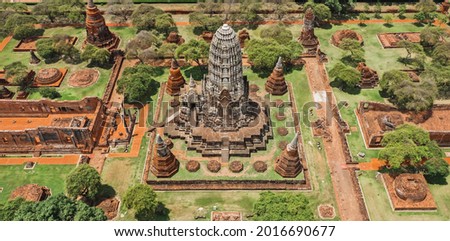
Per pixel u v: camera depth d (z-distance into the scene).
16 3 123.94
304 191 74.25
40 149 81.44
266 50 98.62
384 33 116.56
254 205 66.19
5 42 115.38
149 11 117.00
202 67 102.94
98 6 131.88
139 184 68.94
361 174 76.88
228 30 70.62
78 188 68.81
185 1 132.12
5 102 87.62
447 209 70.62
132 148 82.50
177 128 84.44
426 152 72.31
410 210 70.38
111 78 99.31
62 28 121.00
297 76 100.75
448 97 93.56
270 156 79.62
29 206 61.16
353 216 70.06
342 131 85.00
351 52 102.88
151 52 100.19
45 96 94.06
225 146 79.25
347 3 125.31
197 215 70.00
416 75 99.44
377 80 98.06
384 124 83.62
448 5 125.75
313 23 110.88
